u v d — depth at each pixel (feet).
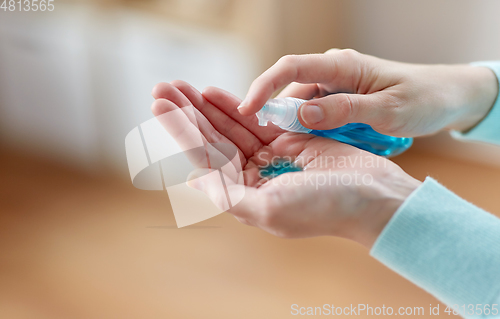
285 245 3.10
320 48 4.22
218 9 3.79
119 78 3.74
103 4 3.58
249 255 2.99
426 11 3.83
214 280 2.76
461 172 3.89
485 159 3.99
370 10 4.03
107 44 3.65
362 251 3.04
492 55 3.72
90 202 3.51
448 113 2.14
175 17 3.69
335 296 2.67
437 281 1.82
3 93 3.90
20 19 3.62
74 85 3.78
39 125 3.95
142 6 3.60
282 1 3.96
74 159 3.95
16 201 3.47
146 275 2.80
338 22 4.13
